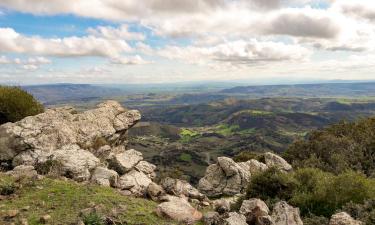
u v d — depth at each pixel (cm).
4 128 2608
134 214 1456
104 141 3155
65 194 1650
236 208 2020
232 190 3006
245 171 3139
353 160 3656
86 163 2264
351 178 1925
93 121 3294
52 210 1427
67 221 1295
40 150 2500
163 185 2266
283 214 1529
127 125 3659
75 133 2945
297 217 1531
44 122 2797
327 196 1862
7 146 2500
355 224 1430
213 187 3073
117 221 1316
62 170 2141
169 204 1551
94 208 1423
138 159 2664
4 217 1304
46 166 2230
